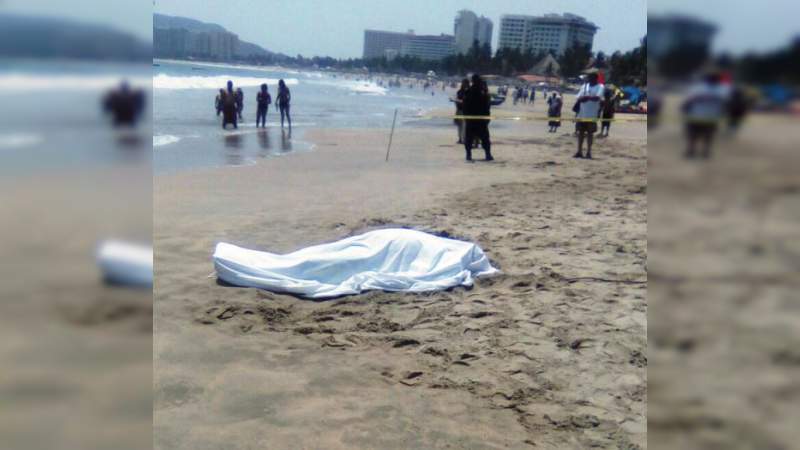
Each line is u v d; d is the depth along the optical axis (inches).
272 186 399.2
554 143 740.0
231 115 809.5
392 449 117.7
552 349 161.6
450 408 133.1
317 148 644.7
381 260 219.3
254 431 122.0
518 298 198.1
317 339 167.9
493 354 158.9
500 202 355.3
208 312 180.9
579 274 220.8
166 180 404.8
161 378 140.6
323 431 123.0
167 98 1284.4
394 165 522.9
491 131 940.0
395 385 143.3
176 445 115.8
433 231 276.7
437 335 170.7
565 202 356.2
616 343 164.2
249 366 149.9
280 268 209.6
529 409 133.0
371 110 1512.1
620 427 125.8
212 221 292.8
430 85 4894.2
